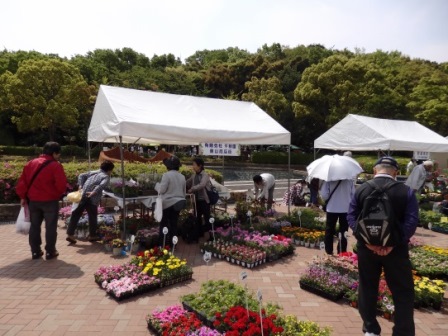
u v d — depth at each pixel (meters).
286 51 46.94
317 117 28.36
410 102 26.06
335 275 4.57
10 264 5.34
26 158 27.08
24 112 28.23
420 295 4.12
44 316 3.71
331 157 5.83
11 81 25.84
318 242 6.71
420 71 33.81
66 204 9.15
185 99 7.97
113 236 6.26
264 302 3.95
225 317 3.31
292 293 4.46
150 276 4.60
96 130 7.16
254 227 7.39
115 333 3.38
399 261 2.94
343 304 4.16
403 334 2.90
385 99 25.17
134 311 3.86
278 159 27.98
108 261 5.52
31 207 5.50
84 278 4.79
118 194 6.65
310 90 26.84
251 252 5.61
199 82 40.88
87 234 6.80
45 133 34.44
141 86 35.19
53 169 5.47
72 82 27.66
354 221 3.19
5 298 4.14
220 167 26.75
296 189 11.39
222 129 7.00
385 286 4.18
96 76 36.34
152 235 6.27
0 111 31.58
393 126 11.96
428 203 10.52
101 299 4.15
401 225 2.90
